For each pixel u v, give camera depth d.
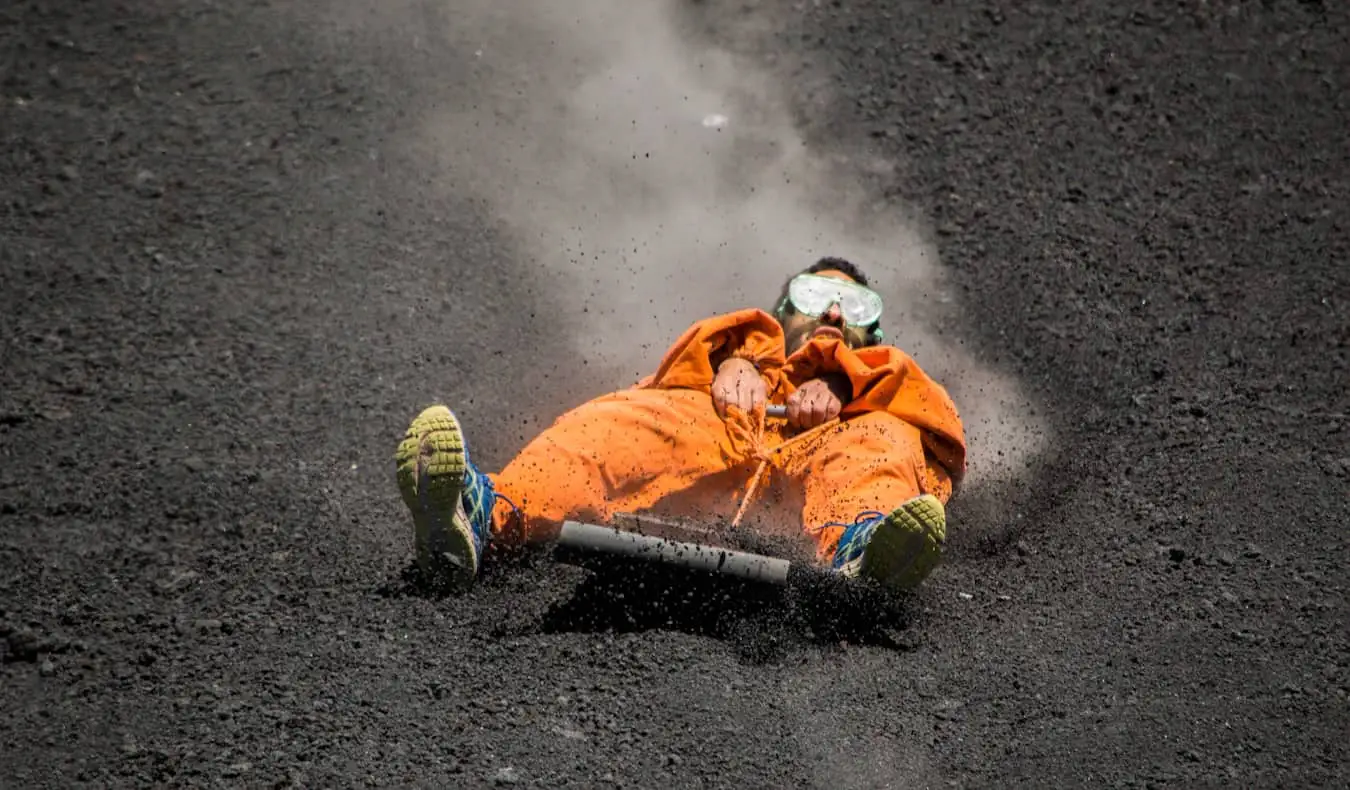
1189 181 32.38
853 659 17.77
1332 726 16.28
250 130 34.59
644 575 17.84
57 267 29.53
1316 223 30.52
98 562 20.25
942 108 35.28
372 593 19.22
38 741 16.52
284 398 25.33
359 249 30.50
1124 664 17.64
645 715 16.64
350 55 37.44
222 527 21.16
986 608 19.16
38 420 24.38
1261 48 36.22
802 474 20.16
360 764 15.90
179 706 17.00
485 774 15.70
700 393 20.72
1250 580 19.36
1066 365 27.09
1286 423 23.88
